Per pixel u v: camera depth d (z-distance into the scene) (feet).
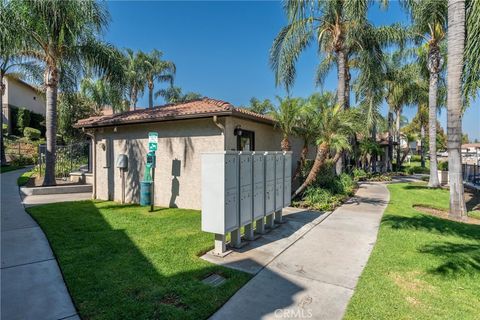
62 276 13.21
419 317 10.19
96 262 14.62
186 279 12.91
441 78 52.29
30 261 14.94
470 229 22.39
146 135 31.91
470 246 18.01
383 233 20.72
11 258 15.31
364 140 71.15
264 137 34.78
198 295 11.53
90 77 42.16
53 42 35.99
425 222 24.14
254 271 14.08
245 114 27.22
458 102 27.20
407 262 15.24
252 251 16.93
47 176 39.27
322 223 23.80
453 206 27.78
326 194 32.37
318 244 18.42
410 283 12.87
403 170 98.07
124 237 18.79
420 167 106.63
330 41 45.78
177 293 11.65
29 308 10.64
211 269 14.12
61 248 16.58
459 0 26.32
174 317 10.01
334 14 41.11
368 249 17.48
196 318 10.02
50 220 23.11
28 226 21.48
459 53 26.63
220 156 15.76
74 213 26.13
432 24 42.52
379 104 50.52
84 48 38.22
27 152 77.15
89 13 34.94
